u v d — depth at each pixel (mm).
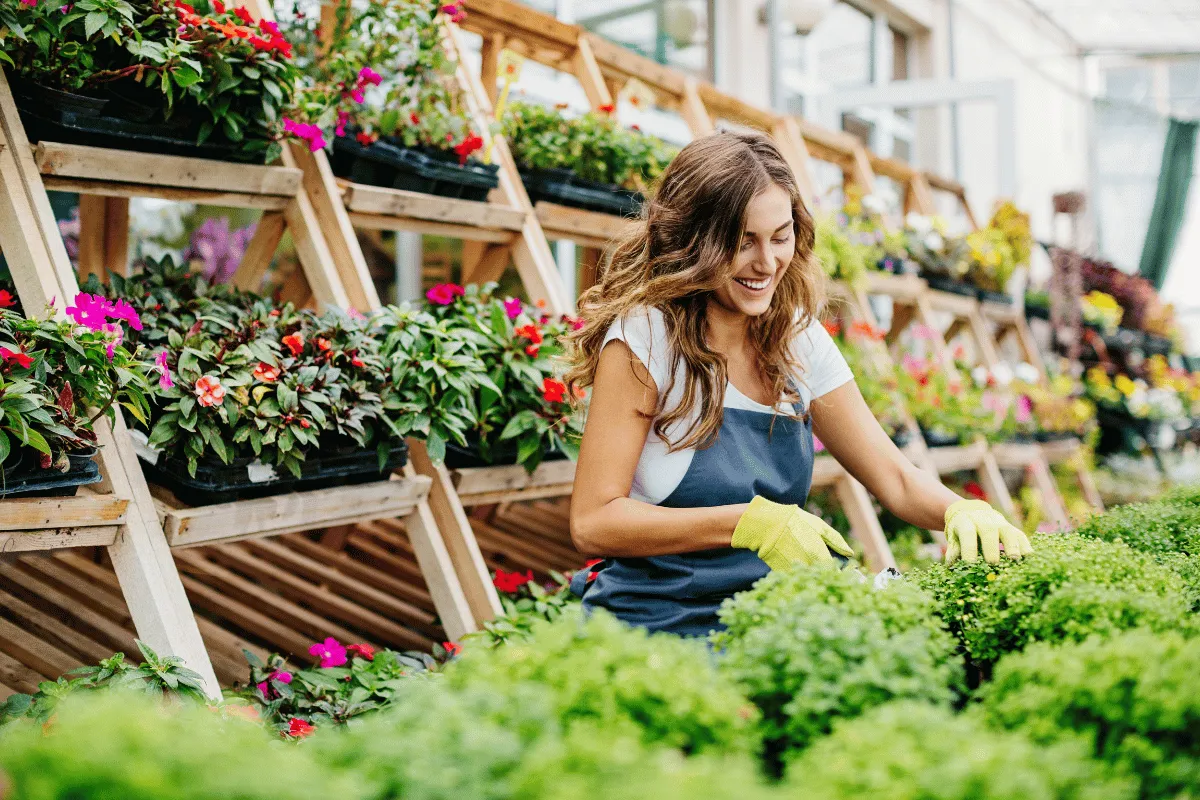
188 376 1953
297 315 2303
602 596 1554
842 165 5098
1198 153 9383
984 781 711
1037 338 6551
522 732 783
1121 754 866
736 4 5746
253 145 2312
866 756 757
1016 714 921
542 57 3641
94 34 2049
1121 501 5891
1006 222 5508
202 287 2451
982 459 4379
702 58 5727
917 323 4816
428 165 2777
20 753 635
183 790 619
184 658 1702
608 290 1645
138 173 2139
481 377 2324
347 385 2139
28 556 2797
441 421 2256
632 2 5285
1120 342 6734
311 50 2846
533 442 2455
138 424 2061
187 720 814
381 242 4305
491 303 2635
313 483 2146
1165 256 9320
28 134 2084
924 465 3992
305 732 1713
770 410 1576
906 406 4125
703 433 1509
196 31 2139
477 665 938
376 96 3049
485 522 3734
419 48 2871
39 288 1871
